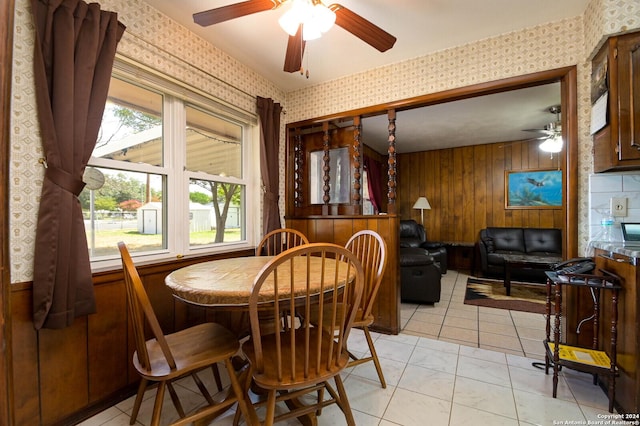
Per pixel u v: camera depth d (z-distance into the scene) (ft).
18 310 4.15
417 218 19.79
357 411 4.87
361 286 3.97
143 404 5.23
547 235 15.31
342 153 9.82
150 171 6.28
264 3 4.73
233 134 8.64
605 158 5.61
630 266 4.54
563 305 7.45
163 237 6.62
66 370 4.66
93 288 4.82
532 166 16.62
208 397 4.53
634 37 5.15
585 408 4.88
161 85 6.28
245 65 8.45
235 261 6.14
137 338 3.91
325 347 4.43
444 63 7.66
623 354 4.75
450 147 18.66
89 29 4.72
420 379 5.82
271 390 3.74
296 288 3.99
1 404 2.71
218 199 8.16
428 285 10.56
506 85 6.99
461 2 5.90
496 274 15.26
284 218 10.11
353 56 7.98
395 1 5.85
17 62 4.14
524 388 5.48
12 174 4.10
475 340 7.69
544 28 6.63
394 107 8.35
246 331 8.13
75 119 4.57
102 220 5.53
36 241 4.25
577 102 6.32
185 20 6.44
